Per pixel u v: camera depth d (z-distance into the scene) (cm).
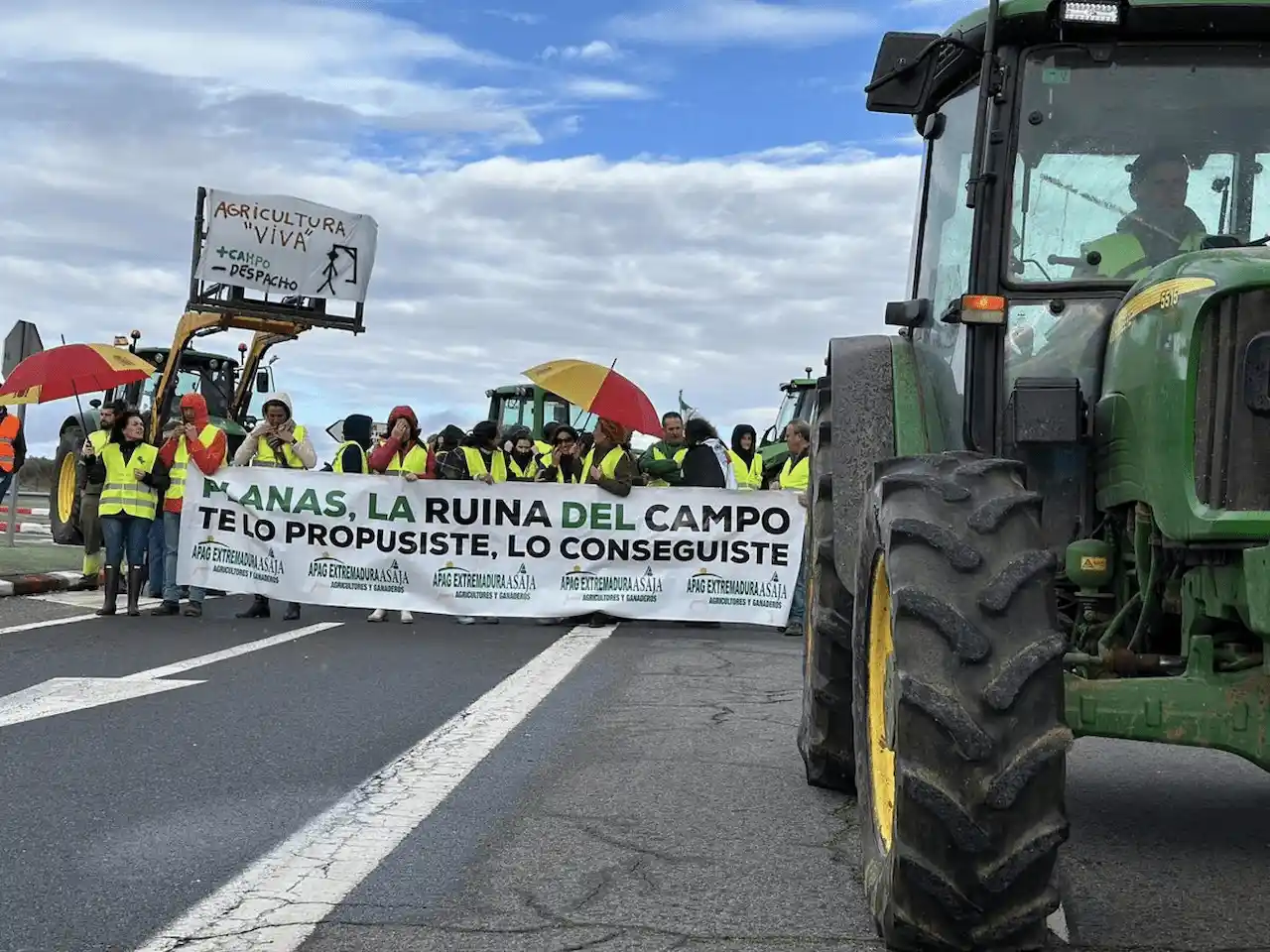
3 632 1245
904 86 555
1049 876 383
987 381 510
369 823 572
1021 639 389
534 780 655
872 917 437
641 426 1466
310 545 1432
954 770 382
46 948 421
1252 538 414
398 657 1103
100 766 674
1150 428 441
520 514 1433
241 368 2302
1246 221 512
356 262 1936
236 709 839
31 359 1669
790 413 2228
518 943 432
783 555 1423
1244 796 648
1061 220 516
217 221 1881
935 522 414
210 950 421
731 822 582
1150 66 520
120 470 1402
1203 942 438
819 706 617
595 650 1191
